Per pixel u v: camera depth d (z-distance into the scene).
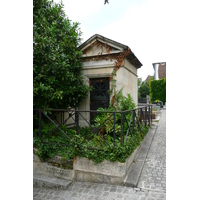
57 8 5.18
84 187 3.27
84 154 3.44
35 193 3.28
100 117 5.04
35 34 4.10
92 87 6.20
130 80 6.91
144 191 2.90
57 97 4.30
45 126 4.48
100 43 5.97
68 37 5.20
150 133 6.52
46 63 4.38
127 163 3.45
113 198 2.79
